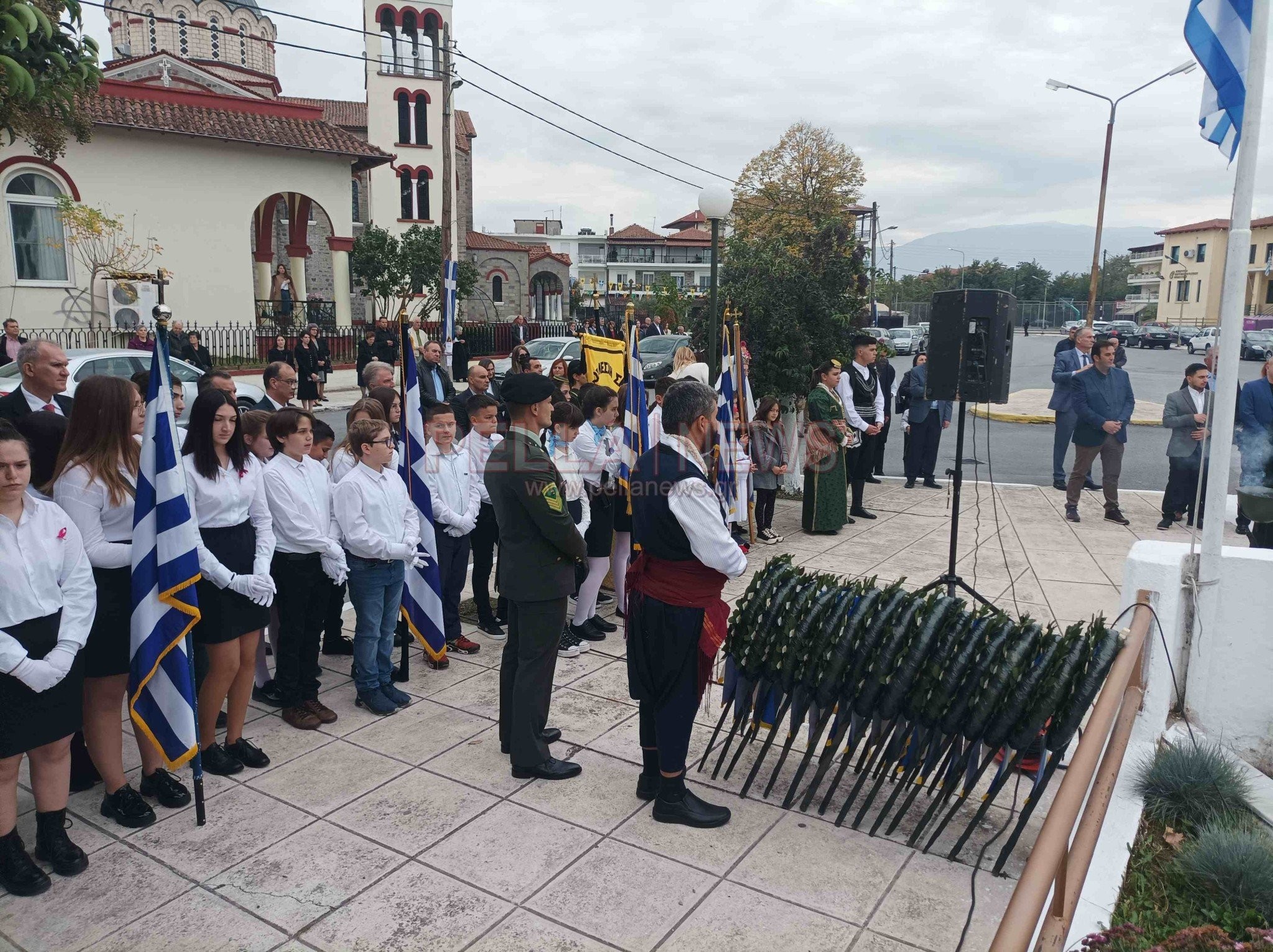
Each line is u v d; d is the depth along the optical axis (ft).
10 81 26.02
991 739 10.61
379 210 126.93
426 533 16.49
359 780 12.80
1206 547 13.99
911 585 21.94
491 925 9.61
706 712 15.28
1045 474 39.50
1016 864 10.86
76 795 12.48
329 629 17.93
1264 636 13.84
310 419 14.28
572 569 12.92
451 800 12.24
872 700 11.31
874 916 9.80
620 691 16.12
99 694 11.44
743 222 134.82
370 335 75.92
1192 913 10.37
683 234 268.00
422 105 127.44
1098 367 28.58
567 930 9.52
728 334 25.93
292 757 13.51
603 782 12.80
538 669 12.69
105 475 11.23
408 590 16.49
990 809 12.24
